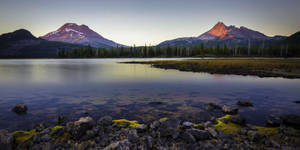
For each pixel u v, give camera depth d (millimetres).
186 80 25016
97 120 8703
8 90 17562
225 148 5598
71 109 10812
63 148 5637
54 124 8141
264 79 25703
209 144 5855
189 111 10391
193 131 6605
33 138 6305
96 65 65875
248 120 8789
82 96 14797
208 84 21312
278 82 22906
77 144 5961
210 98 14000
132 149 5500
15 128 7652
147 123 8305
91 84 21531
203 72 36750
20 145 5922
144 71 40156
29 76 30203
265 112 10156
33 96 14781
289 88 18547
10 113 9891
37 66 60562
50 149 5559
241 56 146125
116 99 13664
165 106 11547
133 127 7418
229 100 13359
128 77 28719
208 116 9398
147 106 11562
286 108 11039
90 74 33656
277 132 7059
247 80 24609
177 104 12086
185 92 16609
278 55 141875
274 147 5680
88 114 9812
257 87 19156
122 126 7762
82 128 6574
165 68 48750
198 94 15625
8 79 26344
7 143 5477
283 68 39188
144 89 18156
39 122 8445
